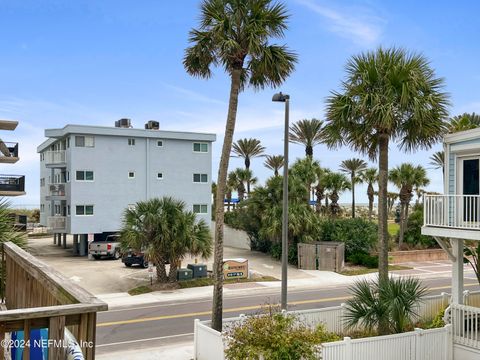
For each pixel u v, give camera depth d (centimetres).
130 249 2602
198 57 1423
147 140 3834
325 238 3544
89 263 3331
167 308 2117
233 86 1380
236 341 962
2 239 936
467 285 2900
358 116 1515
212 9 1363
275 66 1389
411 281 1398
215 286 1336
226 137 1383
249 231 3888
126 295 2394
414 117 1427
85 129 3594
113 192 3719
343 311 1460
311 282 2830
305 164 3647
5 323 355
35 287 548
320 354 1054
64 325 365
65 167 3797
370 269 3294
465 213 1402
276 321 962
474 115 2675
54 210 4216
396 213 6084
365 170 5281
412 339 1275
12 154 1414
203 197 4056
